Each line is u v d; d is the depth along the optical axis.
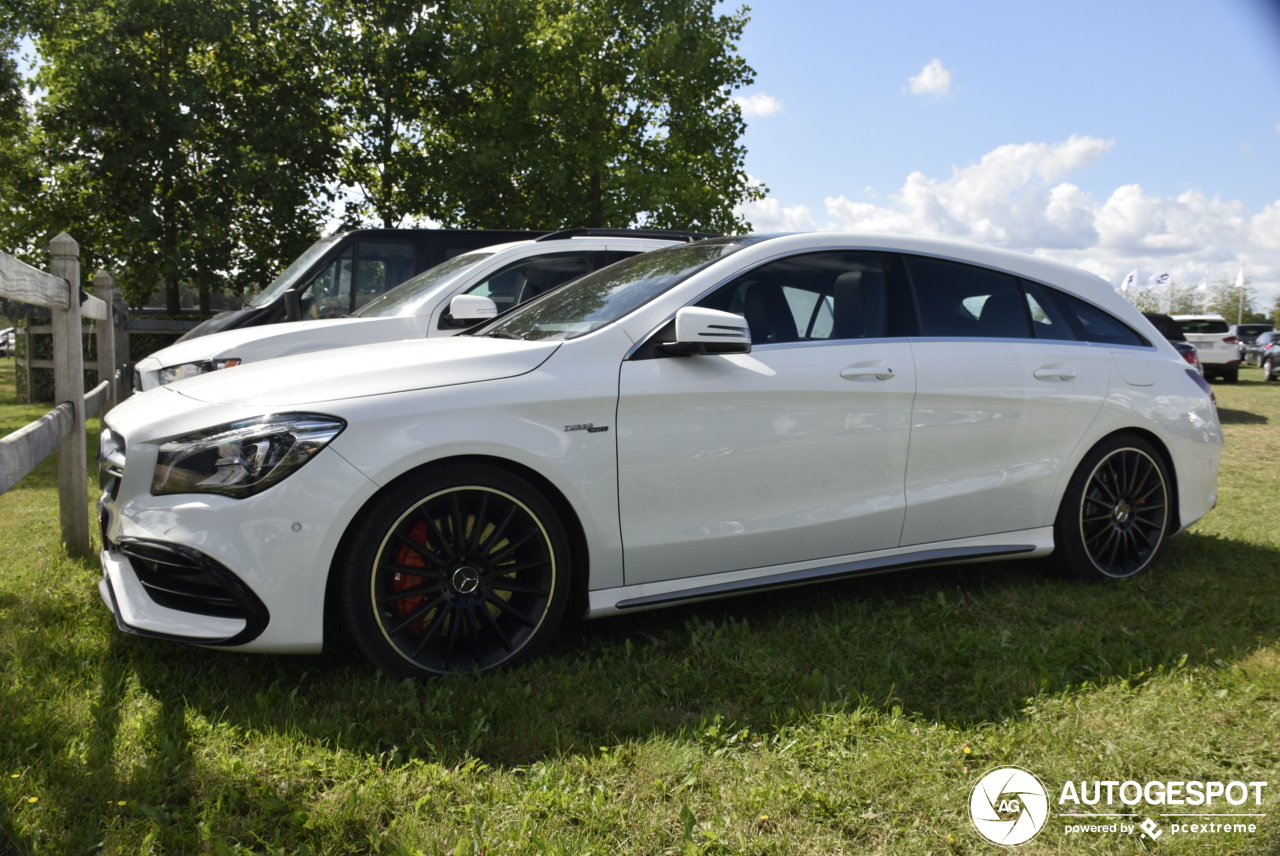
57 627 3.23
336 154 21.75
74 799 2.04
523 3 20.58
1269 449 9.30
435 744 2.36
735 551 3.22
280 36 22.09
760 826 2.02
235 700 2.61
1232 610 3.57
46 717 2.44
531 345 3.09
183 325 14.38
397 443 2.66
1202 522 5.33
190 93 19.66
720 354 3.08
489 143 19.83
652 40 20.17
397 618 2.75
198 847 1.90
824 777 2.22
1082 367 3.92
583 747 2.38
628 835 1.97
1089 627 3.35
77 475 4.37
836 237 3.64
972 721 2.52
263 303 7.65
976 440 3.65
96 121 19.66
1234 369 24.23
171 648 3.04
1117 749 2.32
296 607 2.58
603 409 2.97
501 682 2.74
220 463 2.61
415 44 20.62
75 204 21.84
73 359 4.34
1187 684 2.71
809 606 3.61
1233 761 2.28
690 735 2.44
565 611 3.34
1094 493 3.97
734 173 21.33
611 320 3.24
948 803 2.10
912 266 3.73
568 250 6.65
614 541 3.01
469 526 2.84
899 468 3.50
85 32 20.33
